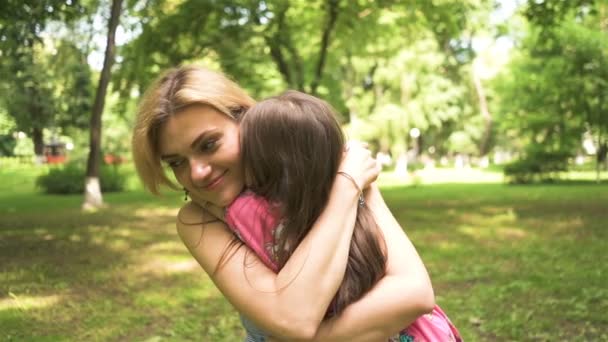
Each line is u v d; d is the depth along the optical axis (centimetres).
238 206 121
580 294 574
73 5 1104
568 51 2084
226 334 478
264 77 1391
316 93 1659
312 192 116
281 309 112
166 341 466
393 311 116
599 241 898
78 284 676
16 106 2591
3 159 4119
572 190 2031
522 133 2605
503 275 668
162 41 1502
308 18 1611
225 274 120
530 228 1066
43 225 1248
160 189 131
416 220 1217
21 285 669
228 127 122
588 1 1262
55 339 473
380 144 4103
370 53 1883
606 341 439
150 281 686
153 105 121
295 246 117
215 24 1470
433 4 1522
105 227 1209
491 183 2623
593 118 2197
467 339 448
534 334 459
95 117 1650
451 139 4325
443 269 716
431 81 3453
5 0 1018
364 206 127
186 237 130
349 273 117
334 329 116
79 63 2550
